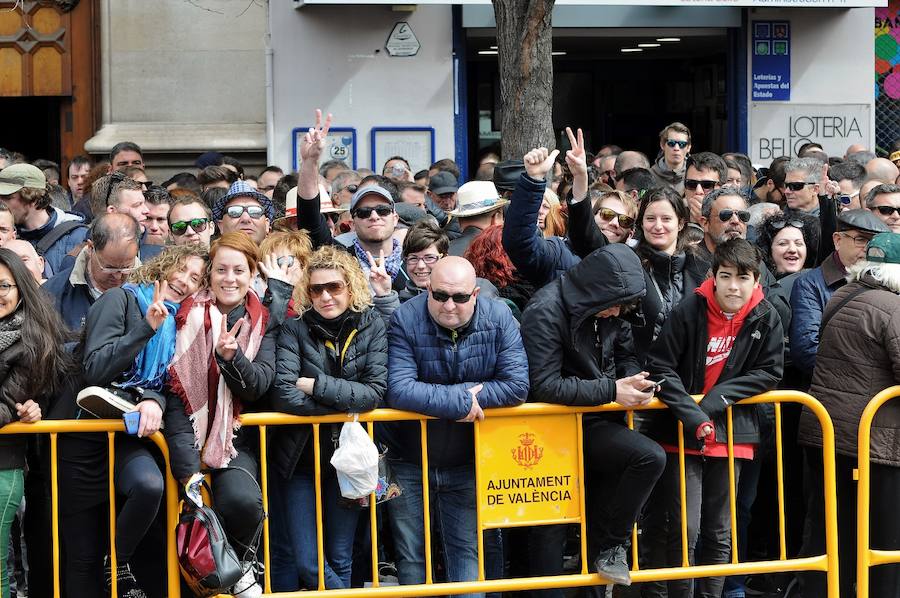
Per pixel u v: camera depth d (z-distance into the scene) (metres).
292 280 6.00
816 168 8.24
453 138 13.34
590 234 6.48
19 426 5.46
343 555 5.96
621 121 16.69
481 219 7.48
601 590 6.10
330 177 10.88
